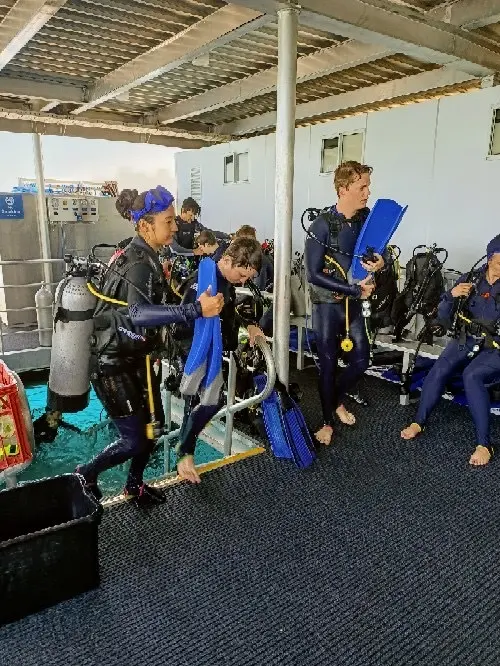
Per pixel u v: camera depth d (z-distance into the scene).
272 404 2.68
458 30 3.67
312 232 2.69
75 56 4.82
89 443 3.84
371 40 3.34
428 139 4.35
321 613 1.66
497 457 2.76
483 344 2.81
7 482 2.75
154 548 1.98
